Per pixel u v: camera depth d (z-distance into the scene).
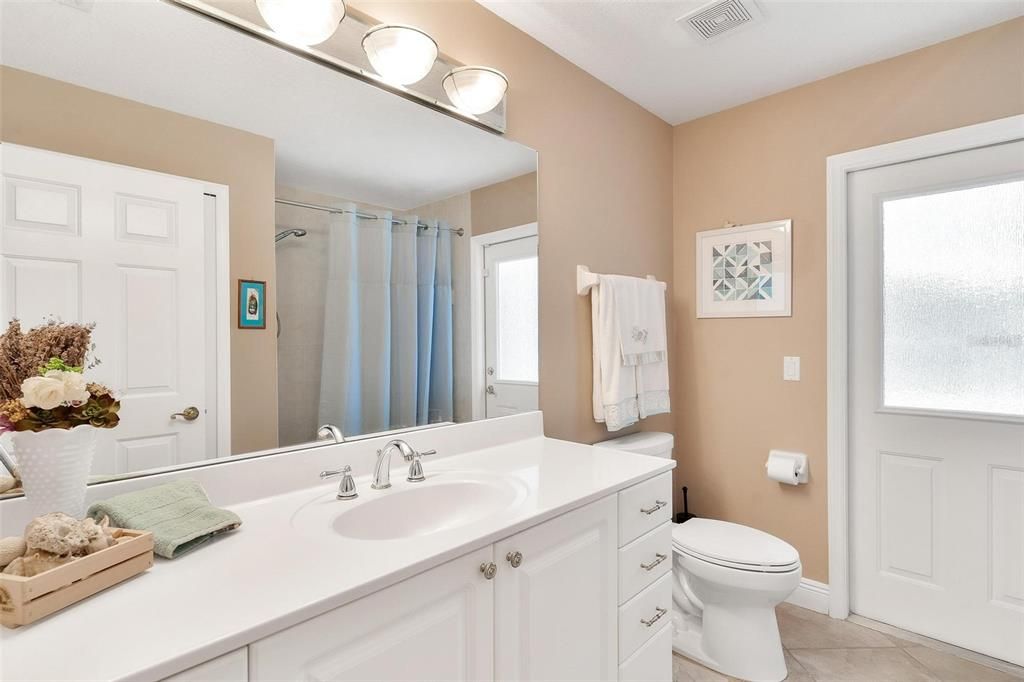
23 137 0.89
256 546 0.90
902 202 2.04
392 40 1.28
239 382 1.15
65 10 0.94
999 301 1.85
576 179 2.05
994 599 1.85
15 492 0.88
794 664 1.81
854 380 2.15
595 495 1.20
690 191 2.62
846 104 2.12
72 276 0.93
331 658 0.73
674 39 1.88
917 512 2.00
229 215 1.14
